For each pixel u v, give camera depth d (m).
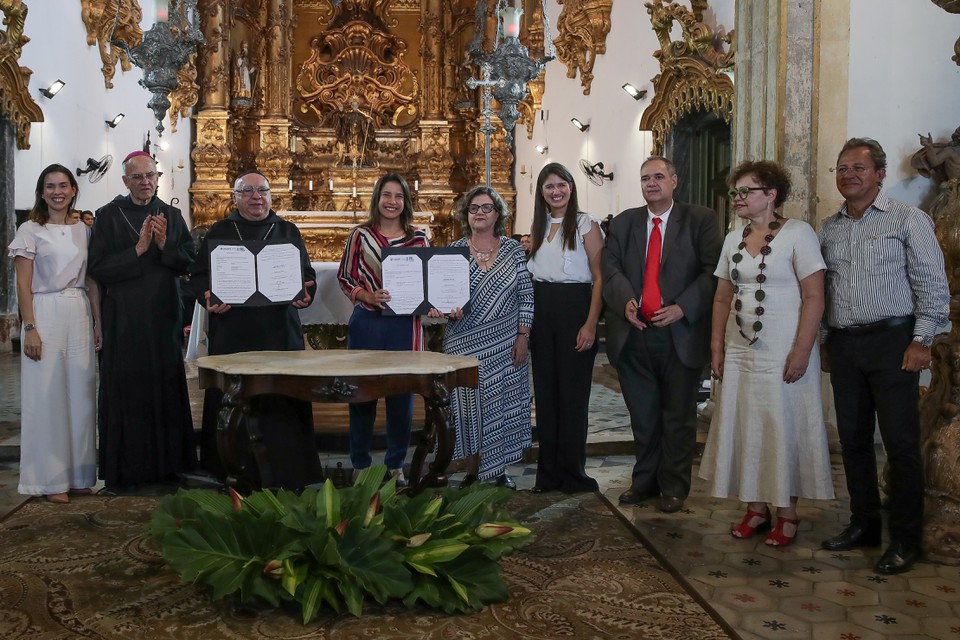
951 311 3.77
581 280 4.43
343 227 12.82
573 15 10.66
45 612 2.99
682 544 3.78
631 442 5.58
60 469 4.34
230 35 14.20
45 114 9.69
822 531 3.96
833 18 5.25
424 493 3.27
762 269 3.69
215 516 3.03
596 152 10.71
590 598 3.14
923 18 5.36
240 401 3.58
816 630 2.90
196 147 14.04
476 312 4.36
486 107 5.62
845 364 3.62
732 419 3.81
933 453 3.71
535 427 5.57
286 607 3.03
